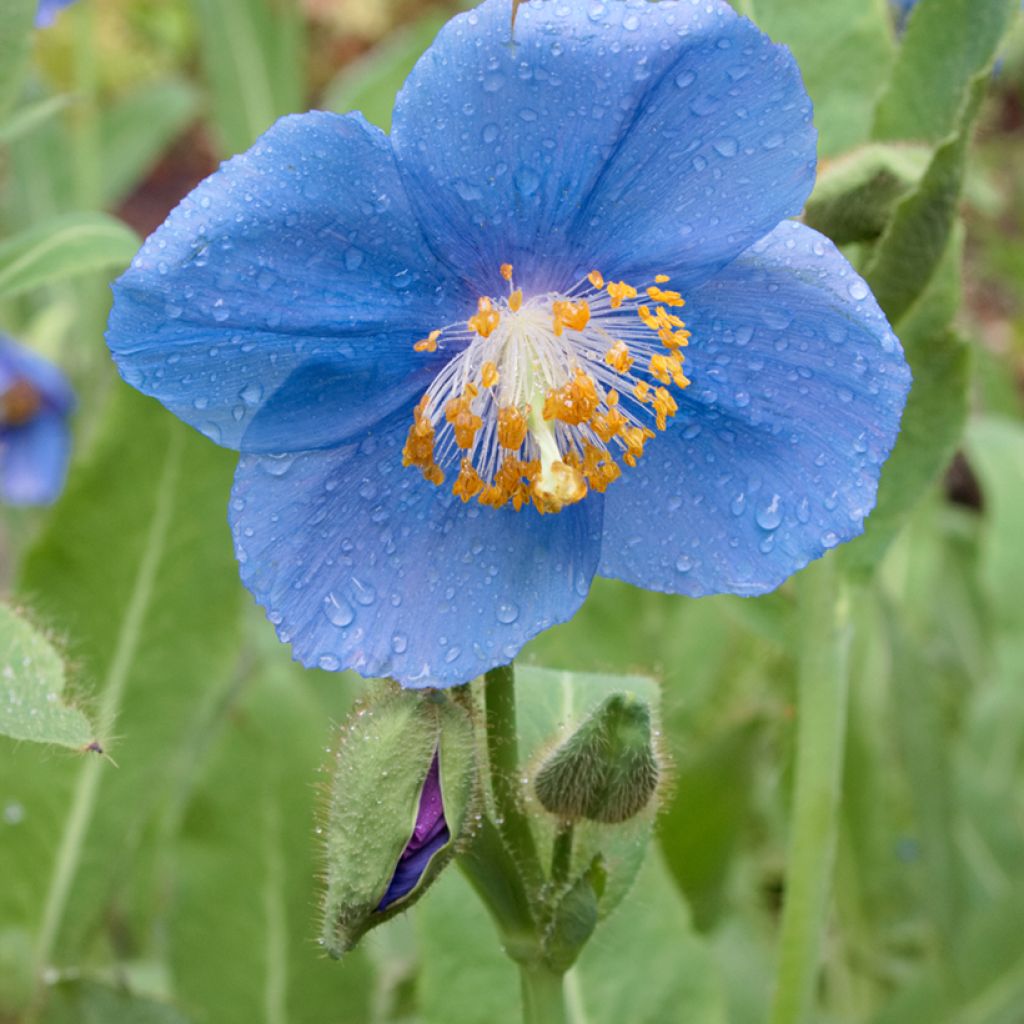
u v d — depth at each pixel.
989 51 0.41
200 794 0.50
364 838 0.34
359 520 0.35
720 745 0.51
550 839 0.37
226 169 0.33
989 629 0.74
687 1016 0.45
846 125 0.44
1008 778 0.62
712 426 0.36
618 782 0.36
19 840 0.49
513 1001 0.45
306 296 0.34
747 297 0.35
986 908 0.52
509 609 0.35
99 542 0.49
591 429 0.36
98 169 0.73
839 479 0.35
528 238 0.35
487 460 0.36
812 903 0.44
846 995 0.54
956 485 1.00
